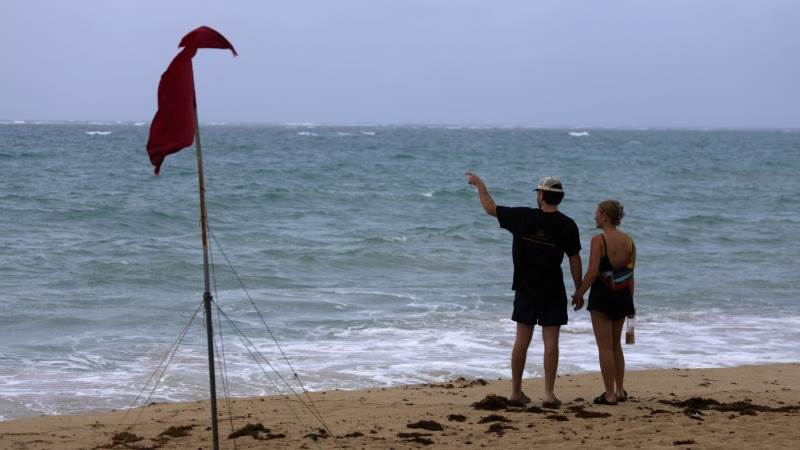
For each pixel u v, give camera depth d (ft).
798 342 42.14
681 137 599.16
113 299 49.65
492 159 225.76
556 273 25.73
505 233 80.89
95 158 186.80
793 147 370.12
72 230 79.05
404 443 22.07
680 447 21.35
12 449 22.39
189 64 15.52
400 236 78.13
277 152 242.58
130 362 35.99
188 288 53.57
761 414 25.68
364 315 46.65
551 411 25.90
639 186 146.41
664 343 41.50
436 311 47.93
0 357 36.68
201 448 22.03
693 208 113.80
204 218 16.44
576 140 443.73
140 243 70.38
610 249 25.88
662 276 61.41
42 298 49.42
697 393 30.25
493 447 21.58
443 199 114.52
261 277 57.72
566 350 38.86
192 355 37.01
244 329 42.73
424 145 321.11
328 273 60.64
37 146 241.96
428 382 33.47
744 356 39.01
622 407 26.63
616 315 26.63
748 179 166.20
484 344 40.11
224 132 535.19
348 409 27.37
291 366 35.50
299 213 97.60
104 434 24.30
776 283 59.11
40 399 30.40
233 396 30.89
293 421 25.55
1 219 83.61
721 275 62.13
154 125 15.47
